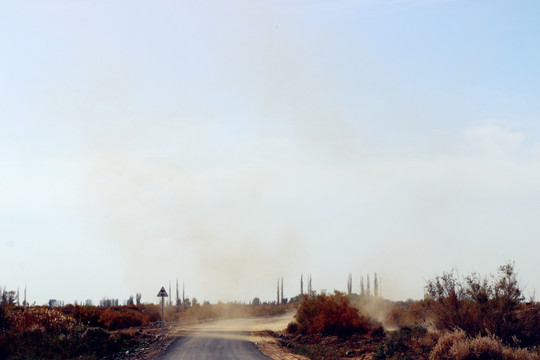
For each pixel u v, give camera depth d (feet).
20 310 111.96
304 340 116.16
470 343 69.21
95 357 86.33
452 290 82.33
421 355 75.72
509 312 77.30
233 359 83.10
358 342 102.99
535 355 65.72
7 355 81.87
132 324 187.62
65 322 113.19
